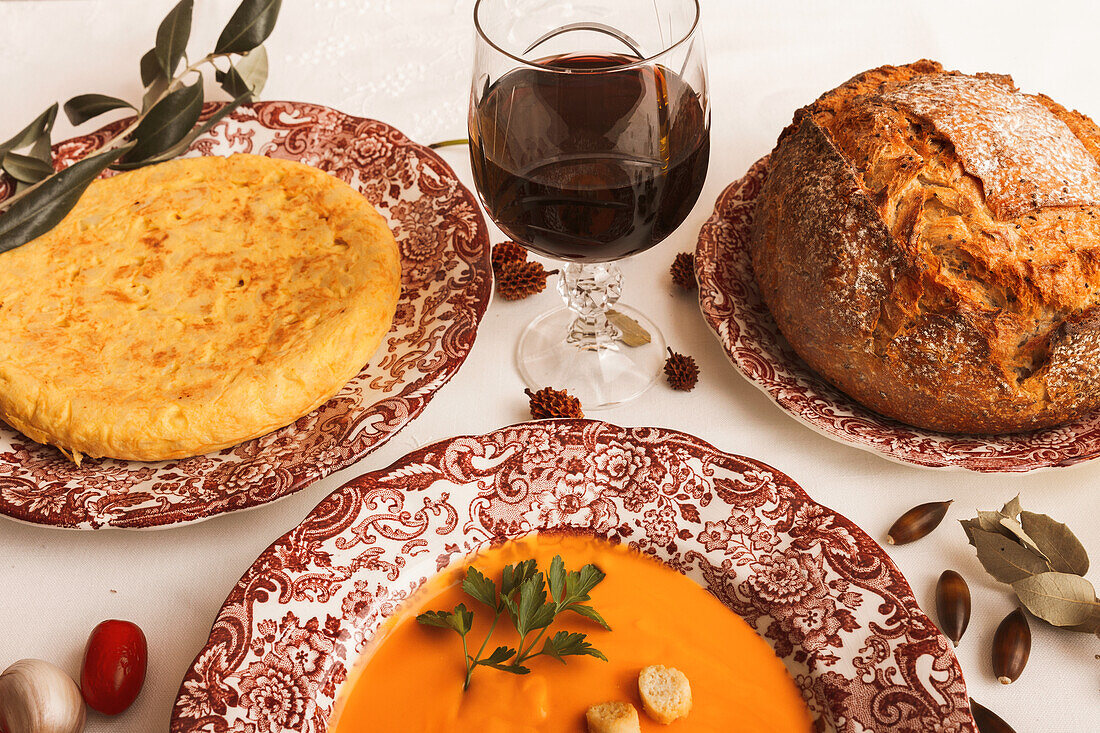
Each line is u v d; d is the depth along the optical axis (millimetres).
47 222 588
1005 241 532
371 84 746
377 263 603
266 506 561
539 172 521
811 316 557
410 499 528
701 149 542
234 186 648
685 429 580
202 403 547
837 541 509
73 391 554
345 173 677
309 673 489
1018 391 532
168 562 542
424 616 500
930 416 548
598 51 576
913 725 468
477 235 623
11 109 723
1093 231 536
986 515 522
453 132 717
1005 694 497
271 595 499
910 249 535
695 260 610
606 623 502
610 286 616
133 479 548
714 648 501
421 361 575
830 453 572
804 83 730
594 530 530
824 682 484
